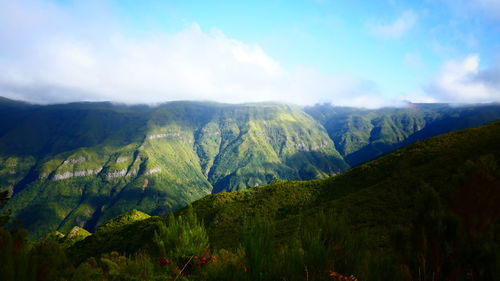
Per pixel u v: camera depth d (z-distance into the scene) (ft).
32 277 9.59
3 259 9.09
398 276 10.23
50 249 11.53
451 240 9.63
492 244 8.93
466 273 9.28
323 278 11.14
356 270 11.16
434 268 9.74
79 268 12.62
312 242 12.03
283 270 11.93
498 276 8.55
